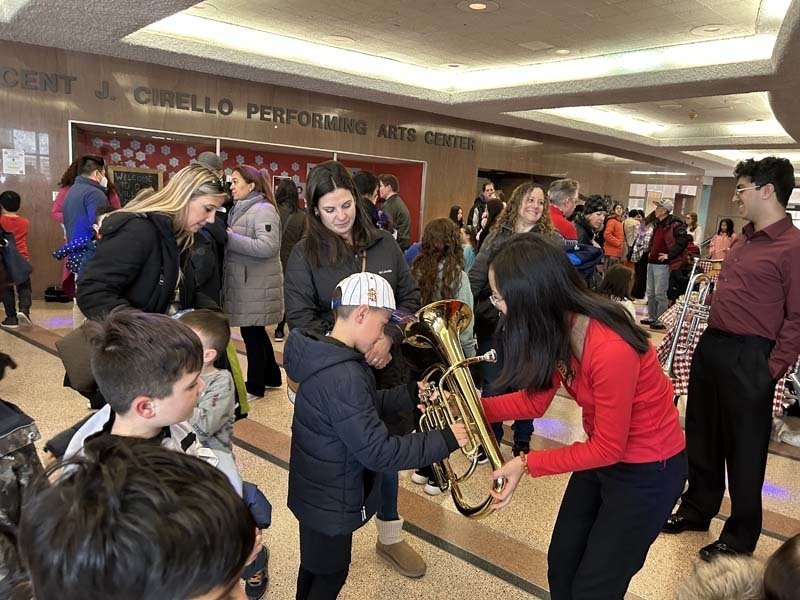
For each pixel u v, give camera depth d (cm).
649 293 739
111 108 641
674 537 241
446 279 269
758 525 219
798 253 202
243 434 315
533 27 591
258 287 349
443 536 231
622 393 127
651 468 138
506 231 299
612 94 690
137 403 109
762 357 211
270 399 372
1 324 516
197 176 206
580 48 660
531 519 248
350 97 811
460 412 144
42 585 46
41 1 441
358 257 208
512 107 819
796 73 528
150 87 659
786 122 779
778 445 354
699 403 240
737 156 1498
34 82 597
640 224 948
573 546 155
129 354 107
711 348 227
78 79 618
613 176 1252
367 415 137
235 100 721
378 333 146
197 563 46
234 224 348
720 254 855
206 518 47
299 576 160
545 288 127
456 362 146
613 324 128
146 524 44
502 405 161
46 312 580
